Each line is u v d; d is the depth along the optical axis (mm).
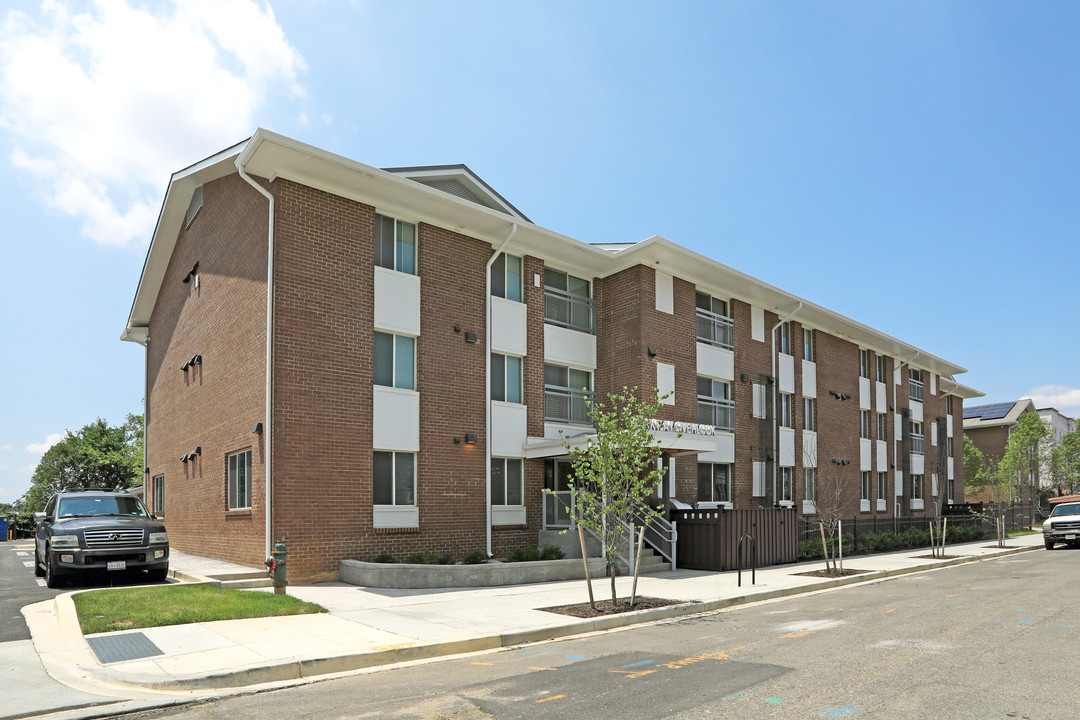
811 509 29219
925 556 24156
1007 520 41438
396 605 12289
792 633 10242
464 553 18328
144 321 28078
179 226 23172
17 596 12992
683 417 23031
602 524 13125
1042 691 6922
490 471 19188
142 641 9000
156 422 25938
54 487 59375
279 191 16078
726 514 19047
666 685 7250
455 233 19312
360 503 16562
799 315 29062
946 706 6441
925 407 39625
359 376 16922
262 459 15672
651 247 21500
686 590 14719
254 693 7246
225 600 11500
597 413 13742
